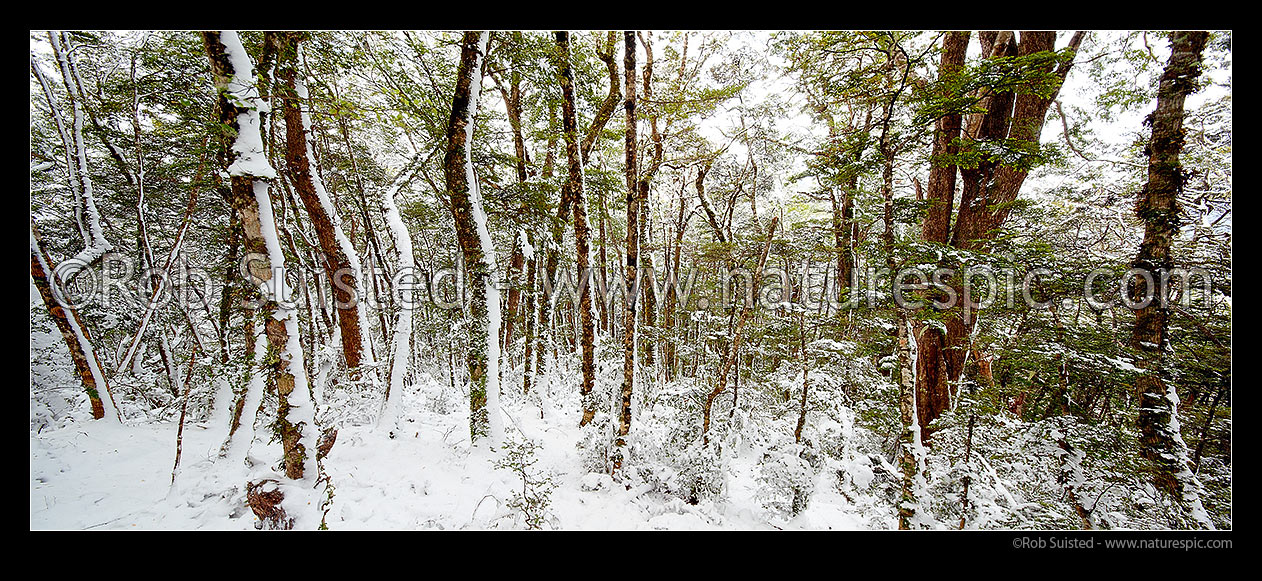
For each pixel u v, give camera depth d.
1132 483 4.06
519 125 8.42
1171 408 4.46
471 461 5.50
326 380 6.50
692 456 5.16
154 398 8.05
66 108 7.14
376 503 4.50
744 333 7.11
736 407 6.31
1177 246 5.05
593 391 6.33
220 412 5.11
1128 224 7.18
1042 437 4.48
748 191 10.87
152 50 4.96
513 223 7.04
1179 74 4.65
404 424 6.96
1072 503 4.05
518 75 6.63
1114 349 4.71
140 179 7.53
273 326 4.33
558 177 7.04
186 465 5.06
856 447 5.73
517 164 7.74
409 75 6.20
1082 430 4.39
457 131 5.61
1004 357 5.57
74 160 6.96
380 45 5.88
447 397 8.25
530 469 4.77
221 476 4.67
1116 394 5.63
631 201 5.80
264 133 4.75
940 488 4.18
